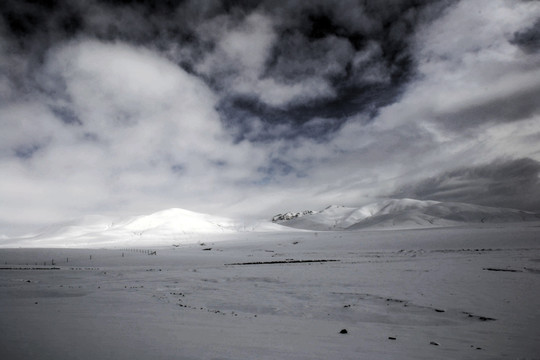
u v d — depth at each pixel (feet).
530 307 57.16
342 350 29.14
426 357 27.94
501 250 216.74
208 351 25.43
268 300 67.92
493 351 31.14
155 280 105.40
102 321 38.86
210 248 363.35
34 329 32.19
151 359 22.20
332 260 190.49
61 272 133.28
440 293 71.77
